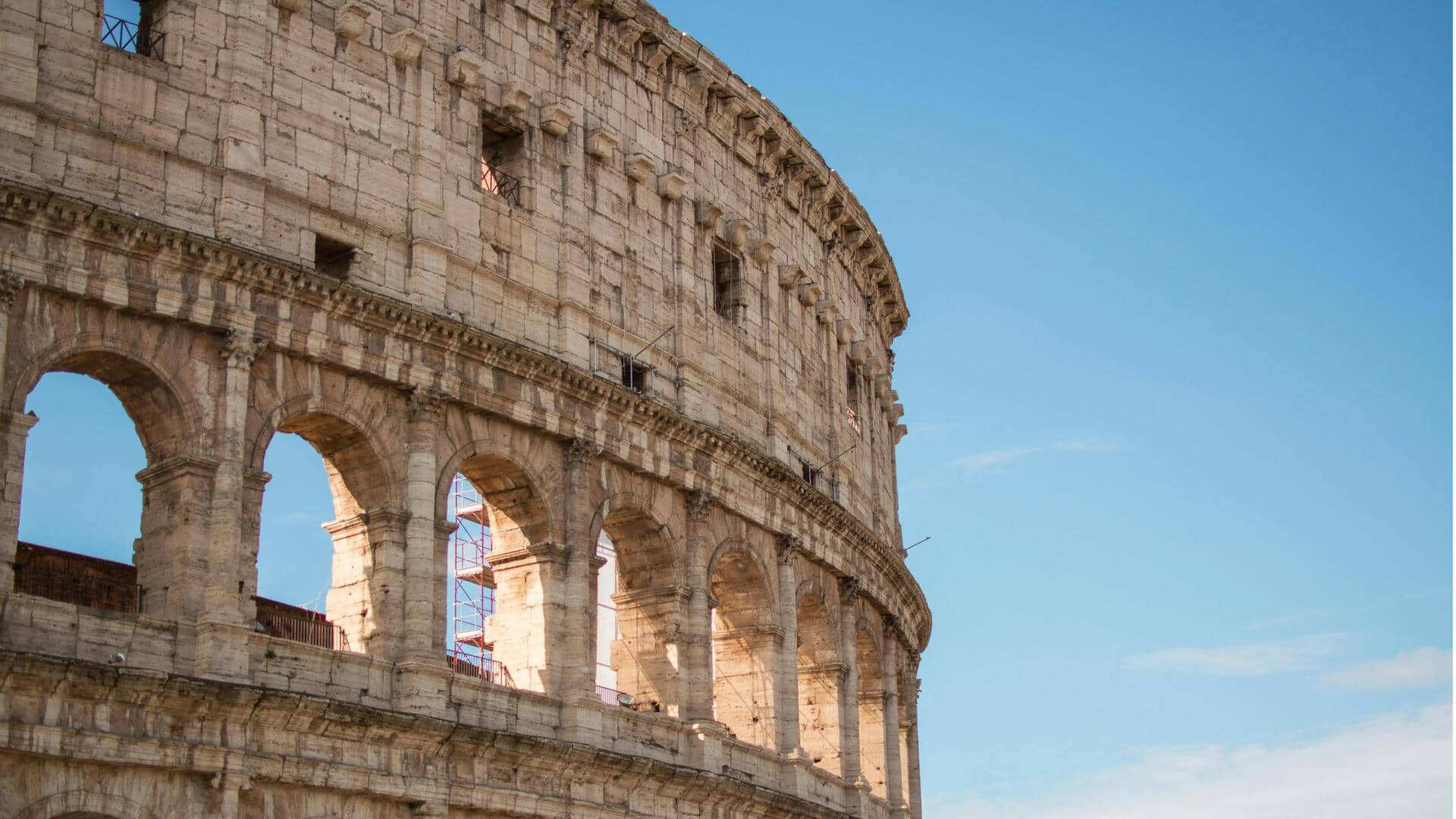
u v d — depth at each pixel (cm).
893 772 8931
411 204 6544
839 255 9331
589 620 6775
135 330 5688
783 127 8525
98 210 5550
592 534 6888
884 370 10200
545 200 7088
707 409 7681
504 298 6812
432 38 6781
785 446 8306
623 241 7419
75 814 5259
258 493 5847
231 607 5647
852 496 9106
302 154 6244
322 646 6112
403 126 6594
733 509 7638
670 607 7256
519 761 6291
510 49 7112
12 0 5619
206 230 5922
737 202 8281
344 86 6431
